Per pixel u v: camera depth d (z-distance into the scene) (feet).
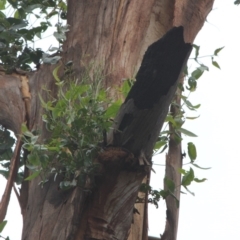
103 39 21.25
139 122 15.90
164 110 15.81
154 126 15.97
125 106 15.92
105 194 16.49
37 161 17.08
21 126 19.35
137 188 16.48
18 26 23.89
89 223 16.56
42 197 18.15
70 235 16.65
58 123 16.88
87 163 16.37
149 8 22.06
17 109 21.59
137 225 18.71
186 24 21.83
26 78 22.56
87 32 21.54
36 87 21.67
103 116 16.46
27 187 19.79
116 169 16.21
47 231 17.37
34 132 19.58
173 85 15.40
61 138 16.97
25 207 19.56
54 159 17.56
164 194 18.38
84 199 16.69
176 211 19.61
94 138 16.58
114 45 21.11
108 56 20.83
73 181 16.81
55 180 18.02
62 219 17.17
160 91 15.46
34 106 21.06
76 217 16.69
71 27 22.11
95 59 20.74
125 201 16.49
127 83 17.33
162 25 22.16
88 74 19.02
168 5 22.36
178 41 14.89
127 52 21.04
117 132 16.10
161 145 18.75
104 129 16.31
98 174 16.38
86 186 16.69
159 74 15.26
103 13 21.88
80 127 16.53
